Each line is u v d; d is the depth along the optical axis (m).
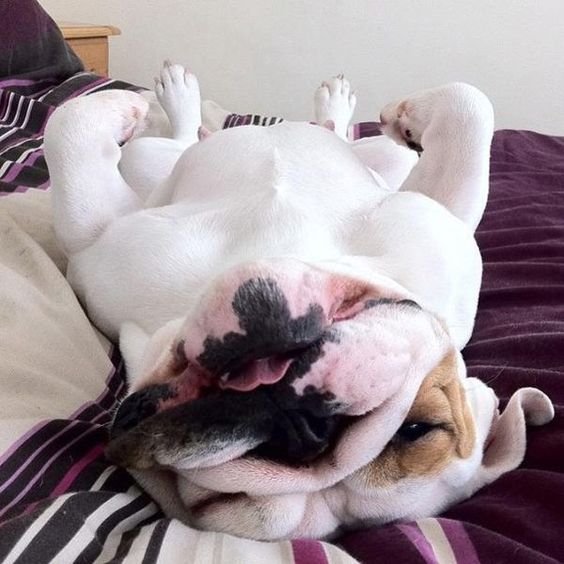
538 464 0.45
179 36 1.55
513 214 0.80
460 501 0.42
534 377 0.51
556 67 1.45
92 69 1.43
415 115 0.65
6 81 1.08
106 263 0.54
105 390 0.47
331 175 0.59
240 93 1.57
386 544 0.36
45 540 0.32
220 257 0.52
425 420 0.38
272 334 0.33
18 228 0.62
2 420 0.39
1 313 0.49
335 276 0.36
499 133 1.10
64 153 0.57
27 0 1.15
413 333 0.36
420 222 0.53
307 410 0.34
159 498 0.38
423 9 1.47
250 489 0.35
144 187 0.73
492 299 0.64
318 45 1.52
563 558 0.37
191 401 0.34
